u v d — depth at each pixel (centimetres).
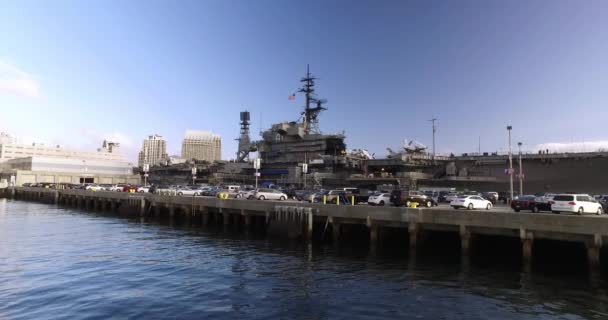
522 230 1891
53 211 5256
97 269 1883
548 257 2072
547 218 1820
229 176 8694
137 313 1266
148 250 2414
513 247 2186
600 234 1673
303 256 2228
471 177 5825
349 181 6644
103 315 1241
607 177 5062
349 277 1758
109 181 12031
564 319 1228
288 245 2584
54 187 7956
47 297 1423
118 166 13075
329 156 7081
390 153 6831
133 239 2862
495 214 1975
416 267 1944
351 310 1323
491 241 2245
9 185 9294
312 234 2756
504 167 5881
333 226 2628
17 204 6625
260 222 3216
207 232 3244
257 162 4562
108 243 2672
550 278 1709
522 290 1537
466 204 3159
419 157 6291
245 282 1670
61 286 1571
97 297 1430
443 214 2145
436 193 4744
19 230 3338
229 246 2559
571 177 5325
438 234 2409
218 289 1561
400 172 6391
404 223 2305
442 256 2192
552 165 5494
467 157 6194
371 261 2089
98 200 5378
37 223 3869
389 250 2386
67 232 3225
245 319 1233
